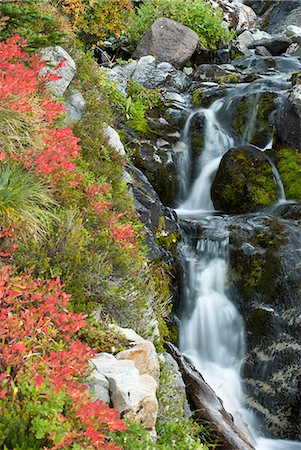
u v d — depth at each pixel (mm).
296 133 9508
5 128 5074
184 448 4270
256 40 16062
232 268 7500
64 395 3162
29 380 3197
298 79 11039
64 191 5379
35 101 5617
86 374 3627
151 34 13055
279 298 7316
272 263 7465
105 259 5238
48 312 3980
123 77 11664
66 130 5461
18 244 4555
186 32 13273
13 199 4738
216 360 7148
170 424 4371
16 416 3016
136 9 15195
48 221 4926
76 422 3133
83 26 11312
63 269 4680
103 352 4203
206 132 10430
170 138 10195
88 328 4398
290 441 6820
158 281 6688
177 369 5461
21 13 6270
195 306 7273
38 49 7000
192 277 7426
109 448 3098
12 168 4941
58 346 3592
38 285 4137
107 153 7254
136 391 3730
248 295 7371
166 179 9445
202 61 13844
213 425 5121
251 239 7641
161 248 7207
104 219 5512
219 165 9430
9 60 5930
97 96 8227
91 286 4773
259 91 10758
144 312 5258
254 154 9312
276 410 6941
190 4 14648
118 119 9727
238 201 9062
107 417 3121
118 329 4602
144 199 7652
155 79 12164
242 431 5902
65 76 7164
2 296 3633
